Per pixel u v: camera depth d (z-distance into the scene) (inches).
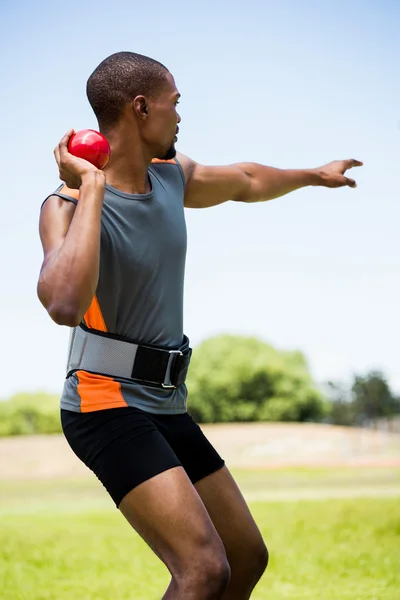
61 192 143.6
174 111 150.9
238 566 152.6
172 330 150.9
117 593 239.1
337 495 491.5
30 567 271.9
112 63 149.5
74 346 147.9
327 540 314.3
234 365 1451.8
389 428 1462.8
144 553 299.6
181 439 151.2
